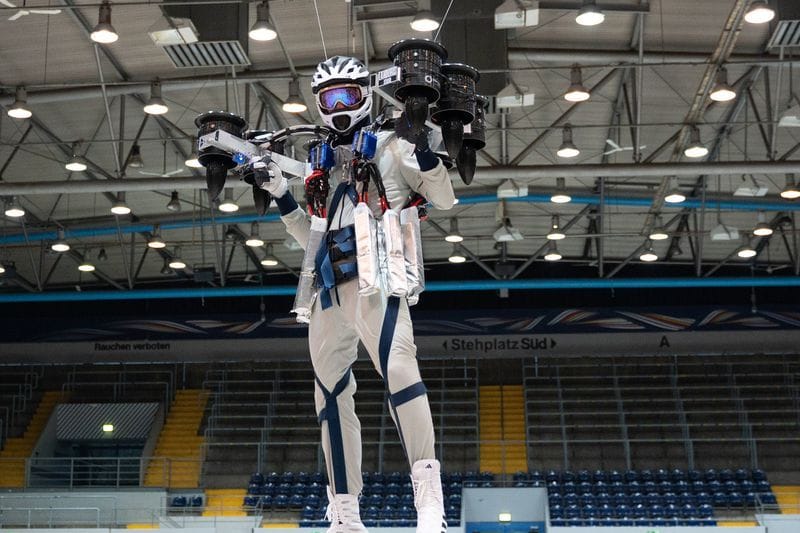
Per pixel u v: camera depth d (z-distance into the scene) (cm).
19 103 2047
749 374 3681
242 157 474
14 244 3347
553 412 3578
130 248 3469
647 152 2689
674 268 3762
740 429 3494
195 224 3114
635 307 3728
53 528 2684
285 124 2453
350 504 454
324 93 456
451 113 444
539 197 2922
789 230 3198
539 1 1956
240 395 3741
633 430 3519
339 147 464
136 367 3875
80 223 3131
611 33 2078
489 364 3847
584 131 2566
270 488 3134
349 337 457
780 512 2906
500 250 3659
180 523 2830
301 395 3709
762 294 3778
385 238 427
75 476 3650
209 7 1809
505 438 3516
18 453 3534
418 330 3781
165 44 1777
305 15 1983
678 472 3147
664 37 2078
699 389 3644
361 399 3672
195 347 3803
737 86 2255
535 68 1955
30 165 2688
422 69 424
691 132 2122
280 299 3897
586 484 3062
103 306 3922
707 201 2886
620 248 3584
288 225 486
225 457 3462
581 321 3741
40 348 3806
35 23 1969
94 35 1680
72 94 2231
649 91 2327
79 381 3847
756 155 2680
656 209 2864
